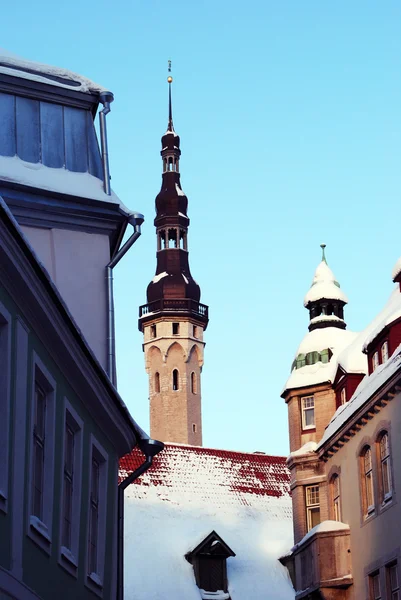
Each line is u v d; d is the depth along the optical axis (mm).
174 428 101250
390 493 34094
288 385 45344
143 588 50531
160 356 103312
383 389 34031
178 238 107938
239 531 57000
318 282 48219
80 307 25781
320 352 45406
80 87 27328
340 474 39844
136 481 57219
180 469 59875
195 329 104938
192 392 103250
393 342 36312
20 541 16875
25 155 26031
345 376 42031
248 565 54719
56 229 26000
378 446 35531
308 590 39500
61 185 25844
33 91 26719
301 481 43719
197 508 57469
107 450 24188
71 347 19812
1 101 26266
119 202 26422
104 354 25656
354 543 37750
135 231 26312
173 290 104375
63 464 19953
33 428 18375
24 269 16781
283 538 57625
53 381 19406
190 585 51844
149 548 53031
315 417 44531
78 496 21109
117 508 24906
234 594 52750
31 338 18031
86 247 26234
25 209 25500
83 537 21484
